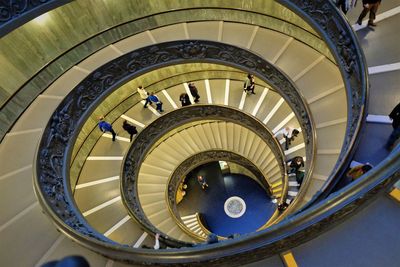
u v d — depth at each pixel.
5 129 10.49
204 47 12.16
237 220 17.11
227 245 3.35
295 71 10.77
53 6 9.27
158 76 14.67
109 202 11.90
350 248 3.21
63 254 6.70
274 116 13.25
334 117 8.97
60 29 11.44
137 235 10.62
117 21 12.70
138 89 13.62
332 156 8.21
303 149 11.73
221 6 12.77
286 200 10.86
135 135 13.67
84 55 12.55
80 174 12.85
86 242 5.26
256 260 3.47
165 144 15.23
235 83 14.94
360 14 7.11
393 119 5.25
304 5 8.44
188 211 17.77
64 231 6.04
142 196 13.39
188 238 11.89
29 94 11.23
